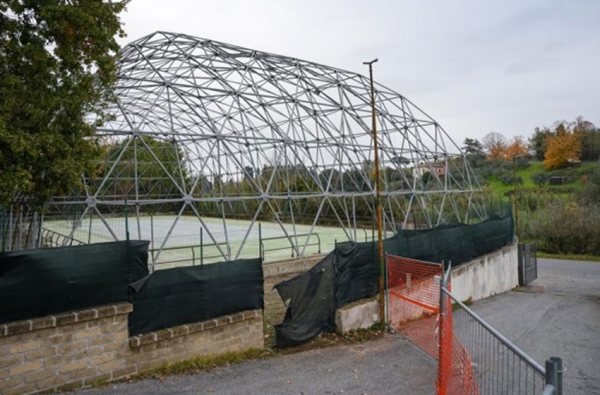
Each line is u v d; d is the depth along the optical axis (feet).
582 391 33.78
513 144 318.65
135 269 32.32
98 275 30.60
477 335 40.19
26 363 27.45
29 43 35.24
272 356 37.09
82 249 30.04
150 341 32.09
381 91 106.73
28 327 27.35
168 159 143.84
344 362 35.96
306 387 31.12
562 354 42.75
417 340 39.99
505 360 34.91
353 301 45.19
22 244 42.04
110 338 30.66
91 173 43.55
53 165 36.22
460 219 107.34
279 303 54.29
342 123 96.22
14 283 27.43
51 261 28.76
